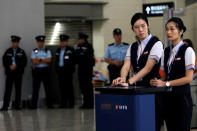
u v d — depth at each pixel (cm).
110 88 254
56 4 1337
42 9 1017
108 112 256
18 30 987
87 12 1360
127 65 320
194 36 559
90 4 1362
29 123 689
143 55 308
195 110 570
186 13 536
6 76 935
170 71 323
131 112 243
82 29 1408
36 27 1009
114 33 811
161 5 530
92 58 918
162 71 346
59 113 831
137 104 243
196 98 567
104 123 258
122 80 279
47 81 962
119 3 1348
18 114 834
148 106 250
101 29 1389
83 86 916
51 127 636
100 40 1393
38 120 726
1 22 965
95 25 1407
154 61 302
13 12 980
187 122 318
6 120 738
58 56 952
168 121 327
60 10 1341
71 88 955
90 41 1411
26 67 993
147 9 535
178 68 318
